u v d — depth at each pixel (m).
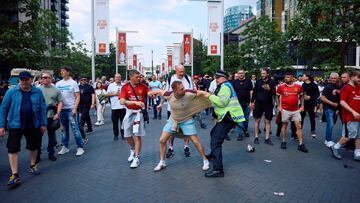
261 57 24.62
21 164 6.51
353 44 16.86
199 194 4.70
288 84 7.62
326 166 6.19
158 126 12.19
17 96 5.38
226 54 29.28
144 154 7.30
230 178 5.43
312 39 16.55
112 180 5.39
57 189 4.98
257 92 8.38
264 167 6.12
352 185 5.07
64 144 7.46
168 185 5.10
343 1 15.13
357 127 6.52
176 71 6.78
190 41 25.95
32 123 5.55
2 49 15.86
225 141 8.86
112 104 9.20
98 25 16.33
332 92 7.78
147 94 6.47
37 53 17.47
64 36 34.25
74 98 7.38
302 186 5.02
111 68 50.25
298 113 7.57
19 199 4.60
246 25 25.55
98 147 8.16
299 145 7.60
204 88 15.94
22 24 16.41
